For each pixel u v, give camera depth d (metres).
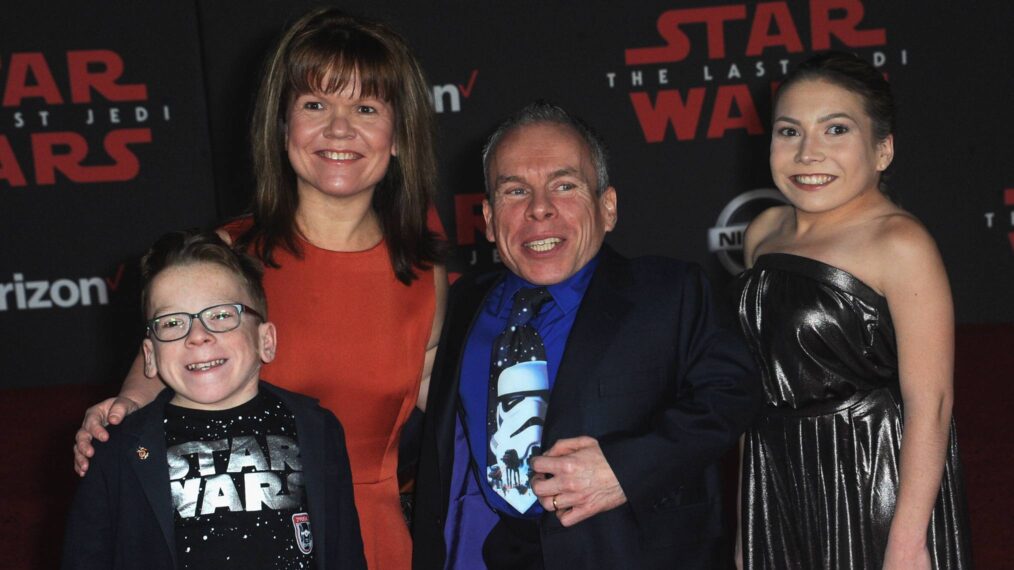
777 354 2.12
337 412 2.25
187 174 6.14
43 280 6.11
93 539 1.88
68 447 5.11
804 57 6.24
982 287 6.43
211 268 1.97
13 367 6.16
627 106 6.24
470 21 6.11
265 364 2.21
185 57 6.05
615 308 1.96
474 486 2.05
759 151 6.29
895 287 1.98
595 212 2.01
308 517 1.95
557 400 1.91
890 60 6.23
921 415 1.96
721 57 6.23
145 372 2.02
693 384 1.92
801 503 2.12
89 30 5.98
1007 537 3.57
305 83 2.14
